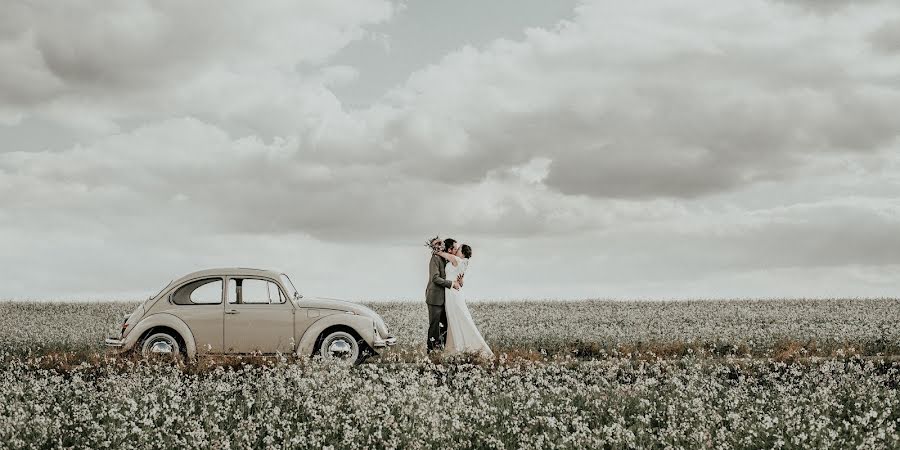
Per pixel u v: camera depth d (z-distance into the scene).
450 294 15.49
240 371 12.20
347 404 9.70
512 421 9.02
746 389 11.37
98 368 13.09
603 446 8.20
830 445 8.03
